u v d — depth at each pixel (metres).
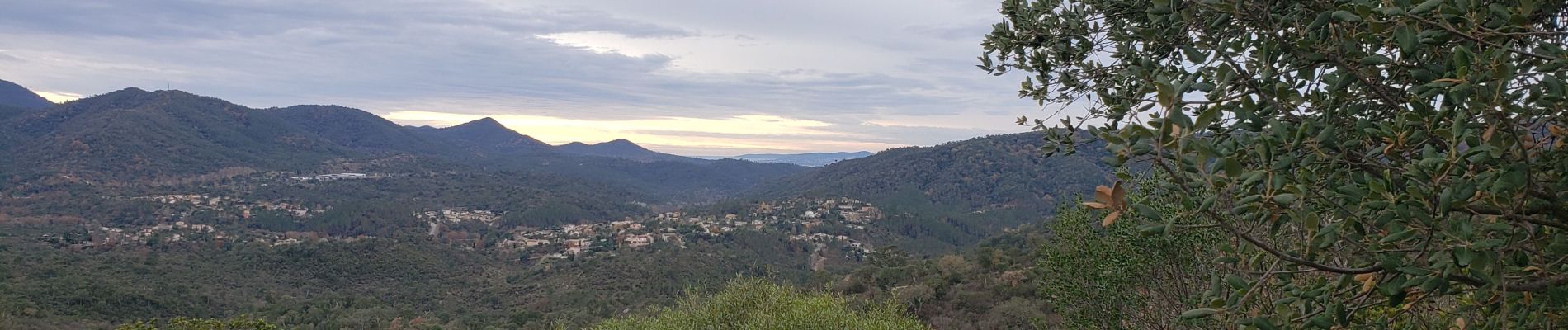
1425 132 1.63
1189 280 5.88
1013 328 19.02
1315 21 1.83
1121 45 2.84
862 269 37.47
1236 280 1.96
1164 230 1.69
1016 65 3.25
